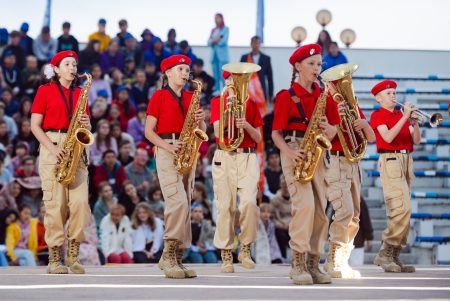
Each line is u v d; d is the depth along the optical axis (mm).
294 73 13055
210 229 24953
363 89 35250
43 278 13906
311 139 12633
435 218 28062
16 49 31750
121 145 28797
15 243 22859
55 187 14852
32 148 29125
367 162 31172
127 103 30922
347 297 10812
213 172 17594
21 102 29797
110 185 25922
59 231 15078
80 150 14719
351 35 37531
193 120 14250
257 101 33906
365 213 23719
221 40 35000
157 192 25812
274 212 25344
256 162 17547
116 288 12016
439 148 31641
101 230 23516
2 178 26188
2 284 12602
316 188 12820
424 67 36375
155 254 24094
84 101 14883
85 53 32969
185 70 14438
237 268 18609
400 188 17344
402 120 17047
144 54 33656
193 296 10828
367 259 26781
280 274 16125
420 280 14375
